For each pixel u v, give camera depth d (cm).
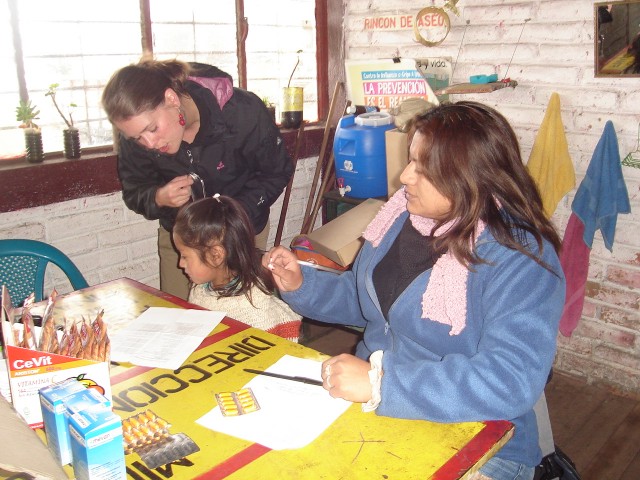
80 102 249
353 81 312
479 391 101
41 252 200
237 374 126
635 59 224
